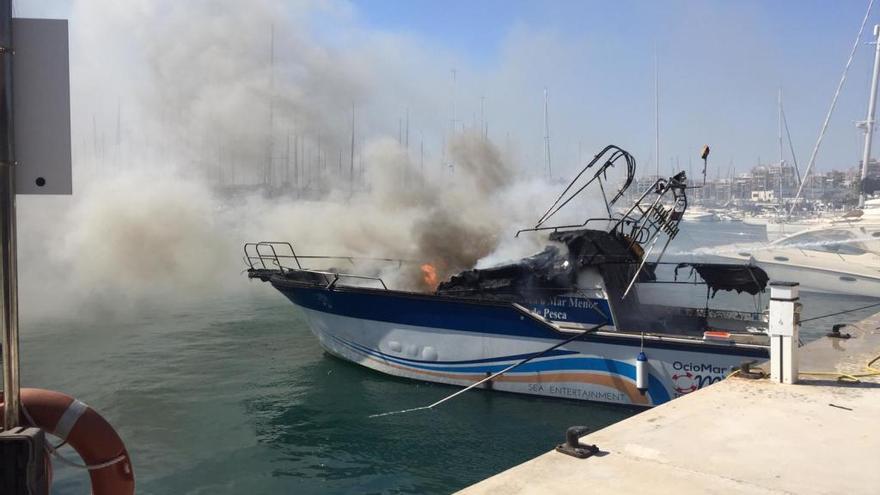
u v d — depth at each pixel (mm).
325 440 8469
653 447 3768
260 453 8047
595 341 9711
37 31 2770
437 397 10195
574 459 3574
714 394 4891
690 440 3885
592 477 3320
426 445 8367
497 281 10438
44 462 2762
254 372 11469
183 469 7555
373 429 8867
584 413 9523
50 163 2799
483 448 8258
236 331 14984
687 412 4441
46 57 2781
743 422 4219
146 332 14969
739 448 3744
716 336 9117
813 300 22281
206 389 10523
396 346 10945
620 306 9875
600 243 9945
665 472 3393
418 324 10703
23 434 2629
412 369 10859
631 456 3627
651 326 9984
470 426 8984
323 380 11000
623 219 10180
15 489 2602
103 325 15719
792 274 23031
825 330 16766
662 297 12266
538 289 10227
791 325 5109
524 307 10180
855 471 3410
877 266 21328
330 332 11781
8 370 2693
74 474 7281
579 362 9805
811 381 5230
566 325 10070
